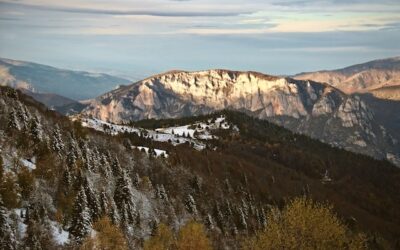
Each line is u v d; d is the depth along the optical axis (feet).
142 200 351.05
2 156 243.19
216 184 512.22
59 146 308.81
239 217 438.81
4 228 190.19
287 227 140.77
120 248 227.20
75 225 224.94
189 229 266.57
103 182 321.73
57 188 263.90
